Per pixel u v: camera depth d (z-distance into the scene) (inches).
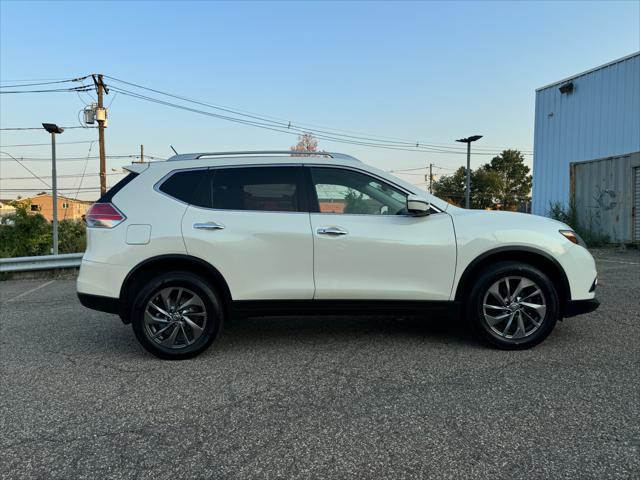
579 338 183.6
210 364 165.2
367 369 156.6
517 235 168.6
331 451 106.4
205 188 174.1
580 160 560.4
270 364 163.9
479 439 110.0
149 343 167.5
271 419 122.8
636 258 413.7
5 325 232.7
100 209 171.6
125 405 133.6
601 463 99.4
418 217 171.5
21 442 113.7
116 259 166.9
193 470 100.4
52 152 529.7
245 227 168.6
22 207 592.4
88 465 103.2
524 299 169.6
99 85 1129.4
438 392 136.6
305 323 217.2
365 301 169.8
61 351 185.8
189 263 168.7
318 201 173.0
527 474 96.1
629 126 502.3
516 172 3186.5
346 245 167.8
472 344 180.5
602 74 532.7
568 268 168.9
